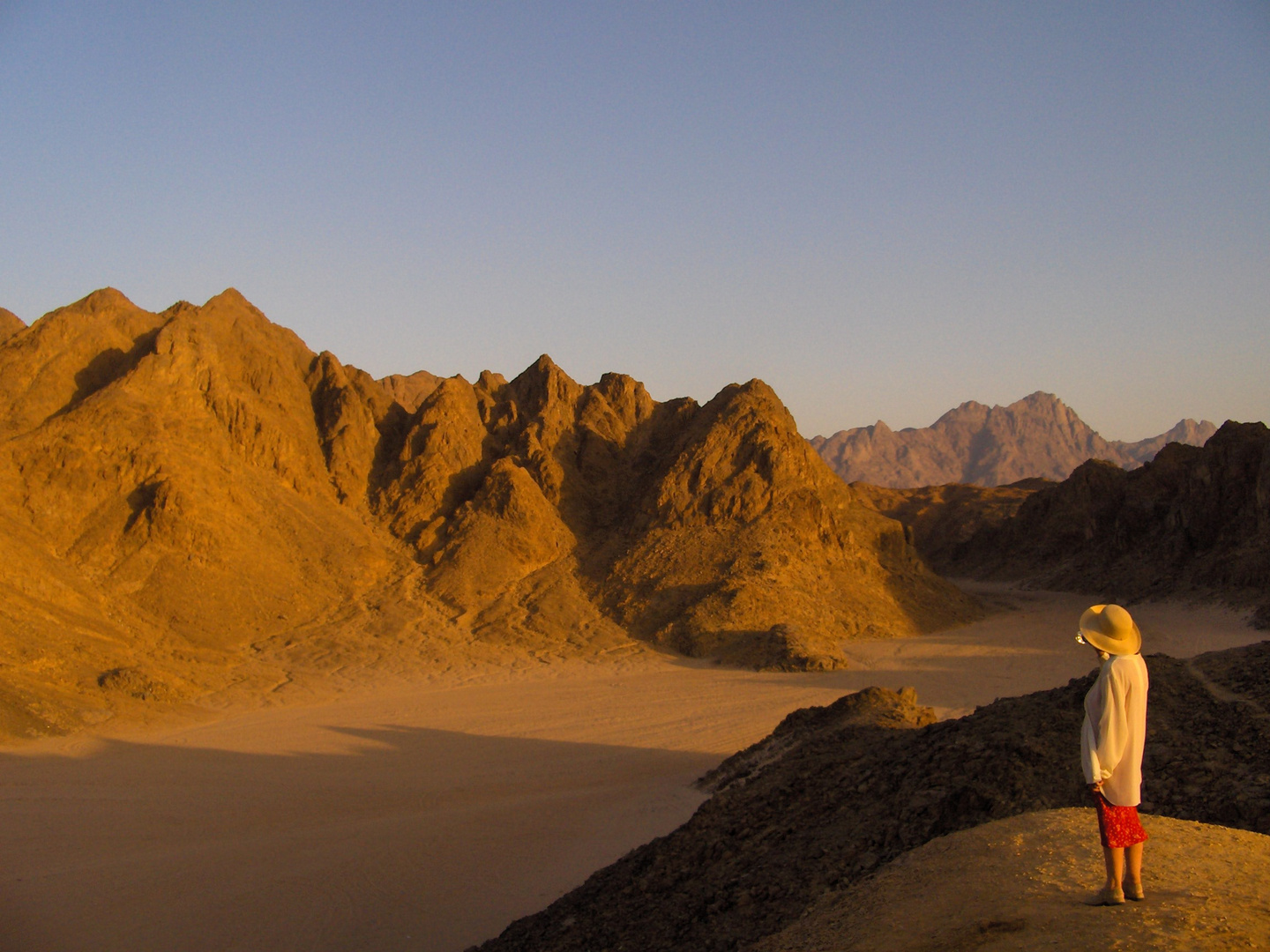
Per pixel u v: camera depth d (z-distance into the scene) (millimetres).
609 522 79312
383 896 22844
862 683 51938
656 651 61750
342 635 60375
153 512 61125
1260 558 74375
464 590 67750
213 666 53188
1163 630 68562
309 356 88000
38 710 41125
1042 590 102688
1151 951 6711
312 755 38906
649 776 34500
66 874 24797
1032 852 9133
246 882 23922
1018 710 17859
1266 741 14891
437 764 37469
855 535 80312
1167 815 13984
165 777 34781
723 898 15367
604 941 16078
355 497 76938
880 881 9859
